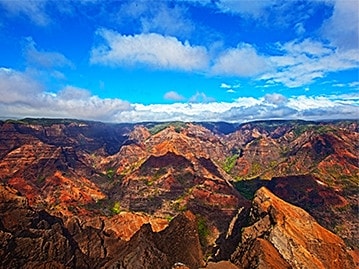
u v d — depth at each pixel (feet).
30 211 341.62
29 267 264.52
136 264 238.27
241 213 298.97
